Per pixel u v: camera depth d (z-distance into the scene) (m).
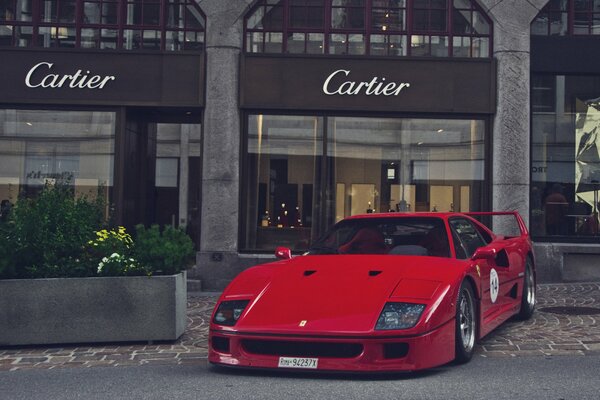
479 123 12.55
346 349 5.25
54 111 12.48
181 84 12.33
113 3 12.55
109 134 12.40
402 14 12.63
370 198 12.56
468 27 12.66
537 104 12.76
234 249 12.25
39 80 12.29
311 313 5.40
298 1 12.62
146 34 12.55
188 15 12.60
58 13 12.54
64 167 12.47
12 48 12.28
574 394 4.95
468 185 12.53
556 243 12.55
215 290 12.17
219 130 12.27
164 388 5.28
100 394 5.13
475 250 7.18
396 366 5.19
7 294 7.30
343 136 12.55
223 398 4.89
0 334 7.26
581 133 12.74
